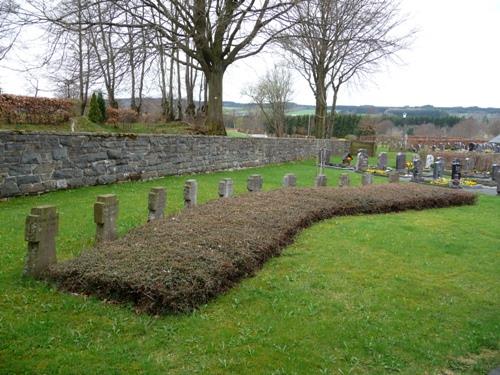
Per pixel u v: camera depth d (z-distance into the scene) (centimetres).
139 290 410
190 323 390
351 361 343
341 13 2881
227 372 318
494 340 396
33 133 913
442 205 1176
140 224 724
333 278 530
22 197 886
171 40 1697
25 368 308
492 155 2536
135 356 333
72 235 639
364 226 835
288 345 360
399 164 2259
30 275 461
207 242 532
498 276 582
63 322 379
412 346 374
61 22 1453
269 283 500
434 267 605
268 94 5056
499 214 1105
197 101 3853
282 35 1956
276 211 770
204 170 1614
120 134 1165
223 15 1719
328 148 2966
